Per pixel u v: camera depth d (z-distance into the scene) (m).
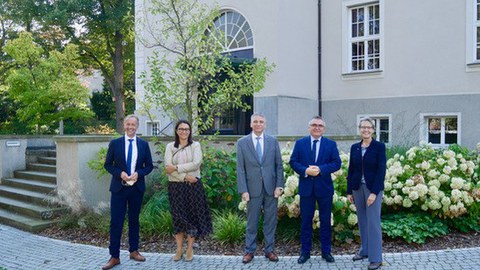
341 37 13.88
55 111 14.93
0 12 22.16
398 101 12.89
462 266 5.33
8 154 11.68
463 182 6.85
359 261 5.65
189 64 8.49
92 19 23.52
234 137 9.38
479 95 11.59
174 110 9.16
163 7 8.95
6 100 23.14
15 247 6.90
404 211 7.14
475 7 11.71
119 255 5.93
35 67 14.27
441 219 6.99
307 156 5.66
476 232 6.88
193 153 5.98
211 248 6.46
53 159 11.65
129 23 22.19
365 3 13.52
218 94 8.58
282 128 12.84
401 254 5.84
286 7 13.10
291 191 6.53
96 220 7.91
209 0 14.20
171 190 6.00
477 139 11.63
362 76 13.52
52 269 5.75
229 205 7.84
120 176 5.81
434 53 12.29
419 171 7.21
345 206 6.33
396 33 12.93
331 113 14.10
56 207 8.84
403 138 12.66
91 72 28.50
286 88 13.02
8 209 9.42
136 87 16.12
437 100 12.23
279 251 6.21
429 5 12.36
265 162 5.77
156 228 7.04
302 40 13.70
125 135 6.04
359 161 5.51
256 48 13.26
